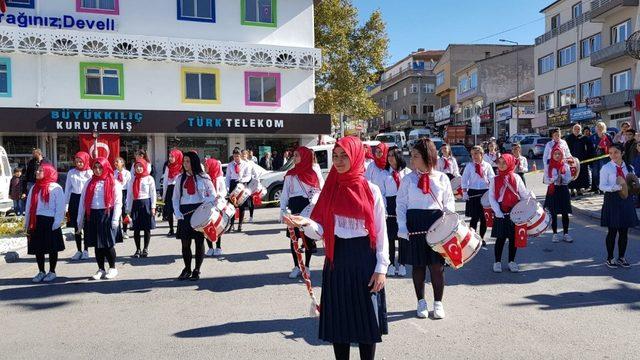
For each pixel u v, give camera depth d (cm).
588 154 1619
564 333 538
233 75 2367
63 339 556
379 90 8156
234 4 2377
